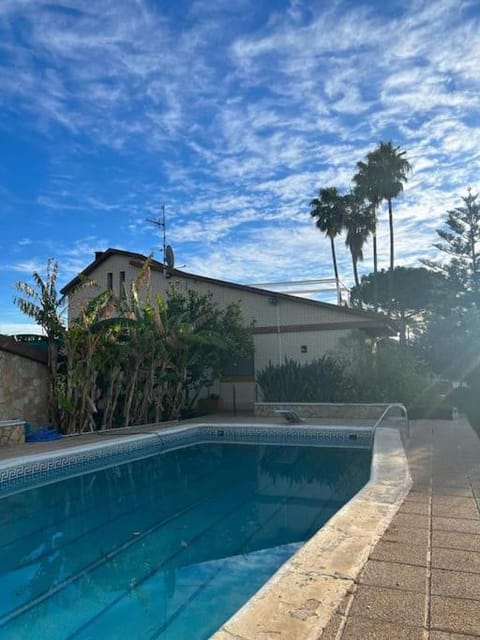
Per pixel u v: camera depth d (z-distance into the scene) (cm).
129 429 1406
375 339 2220
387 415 1552
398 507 566
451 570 388
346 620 312
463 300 3541
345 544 444
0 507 802
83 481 984
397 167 3456
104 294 1451
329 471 1061
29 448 1073
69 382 1327
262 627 304
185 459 1206
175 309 1789
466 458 880
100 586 509
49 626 430
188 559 575
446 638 291
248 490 909
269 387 1792
